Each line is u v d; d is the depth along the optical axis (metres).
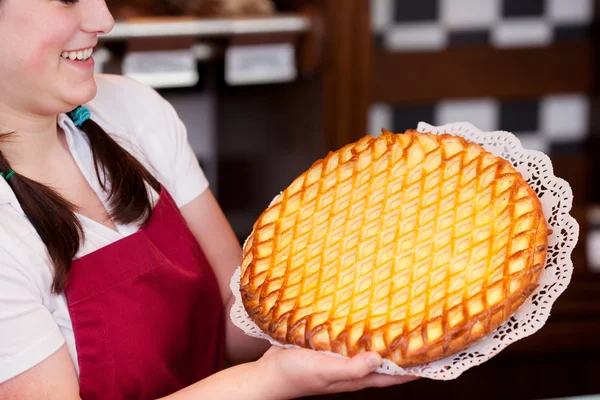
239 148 2.73
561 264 1.15
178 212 1.38
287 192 1.30
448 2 2.69
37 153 1.27
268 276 1.21
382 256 1.19
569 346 2.10
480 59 2.75
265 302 1.18
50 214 1.21
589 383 2.12
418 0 2.68
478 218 1.18
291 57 2.48
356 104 2.63
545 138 2.83
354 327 1.12
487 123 2.81
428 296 1.13
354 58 2.59
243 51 2.44
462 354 1.11
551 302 1.12
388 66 2.73
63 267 1.20
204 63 2.63
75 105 1.21
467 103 2.78
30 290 1.18
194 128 2.70
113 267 1.26
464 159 1.24
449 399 2.07
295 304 1.17
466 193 1.21
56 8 1.15
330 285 1.18
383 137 1.30
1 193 1.19
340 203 1.26
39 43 1.15
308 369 1.10
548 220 1.19
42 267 1.20
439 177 1.24
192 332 1.33
